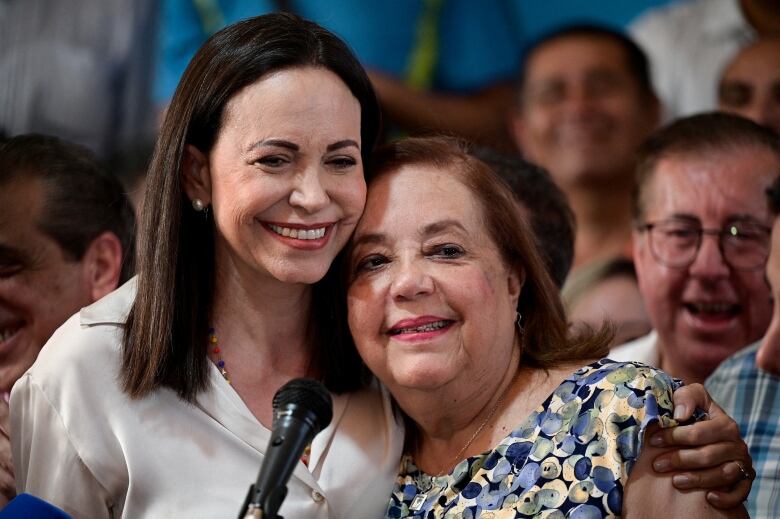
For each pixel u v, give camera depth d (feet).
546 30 47.24
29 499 22.84
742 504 24.63
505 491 25.05
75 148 34.22
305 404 21.38
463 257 26.04
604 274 44.01
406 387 26.18
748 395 31.91
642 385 24.91
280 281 26.37
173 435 26.37
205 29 48.70
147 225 26.50
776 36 44.80
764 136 35.40
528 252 27.22
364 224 26.32
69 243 32.24
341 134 25.40
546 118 46.78
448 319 25.73
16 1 49.80
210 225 27.02
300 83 25.11
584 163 46.01
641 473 24.31
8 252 31.81
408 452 27.96
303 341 28.09
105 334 26.89
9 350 32.22
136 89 49.34
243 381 27.35
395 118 47.85
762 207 34.50
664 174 35.45
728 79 45.21
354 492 27.07
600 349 27.37
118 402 26.40
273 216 25.26
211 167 25.77
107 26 49.90
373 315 25.91
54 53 49.88
